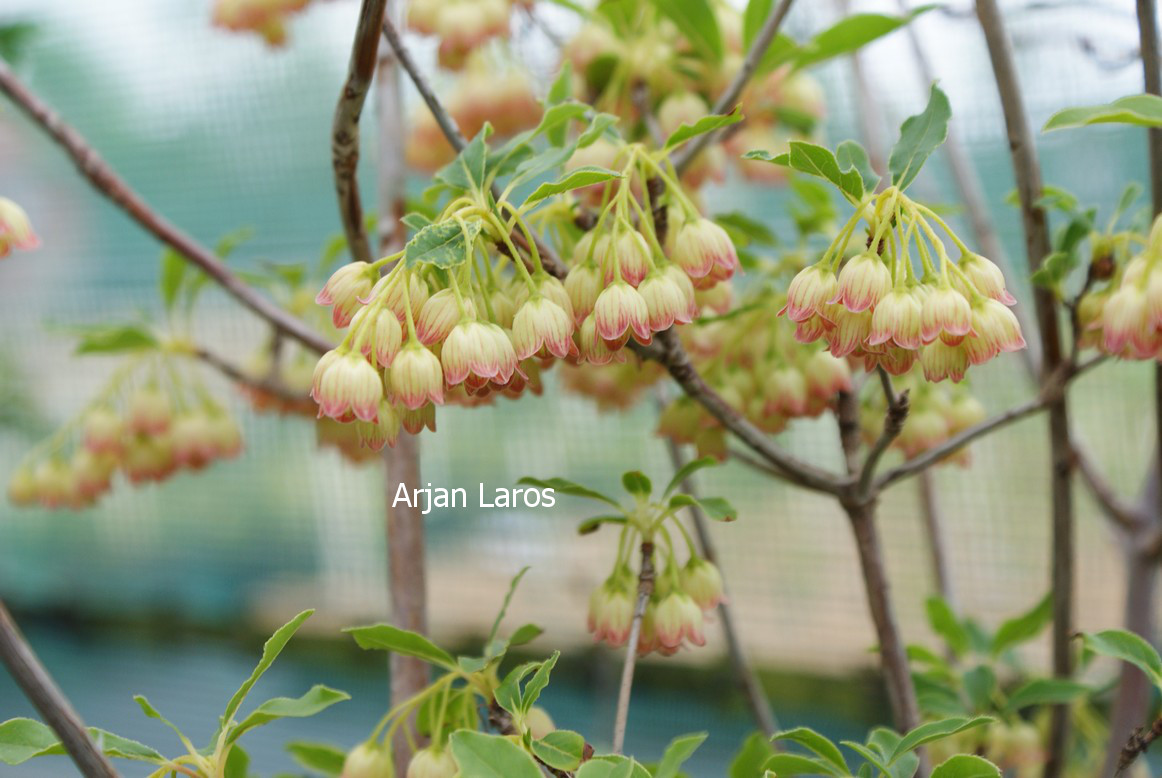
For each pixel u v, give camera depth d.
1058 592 0.52
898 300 0.41
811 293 0.42
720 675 1.02
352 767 0.46
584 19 0.56
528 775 0.41
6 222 0.48
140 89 1.19
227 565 1.25
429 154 0.64
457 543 1.09
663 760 0.45
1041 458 0.91
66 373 1.30
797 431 0.94
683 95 0.55
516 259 0.43
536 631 0.47
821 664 1.00
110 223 1.23
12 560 1.36
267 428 1.21
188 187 1.19
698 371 0.52
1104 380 0.87
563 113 0.45
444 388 0.42
